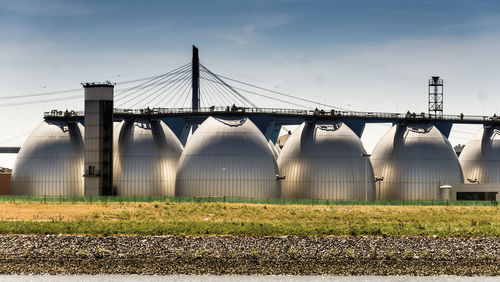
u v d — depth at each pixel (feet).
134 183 456.04
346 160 457.68
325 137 463.42
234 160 440.04
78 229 307.17
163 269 255.50
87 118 448.65
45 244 283.59
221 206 375.86
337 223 336.70
